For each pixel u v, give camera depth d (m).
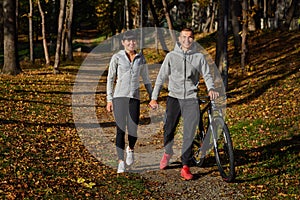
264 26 28.39
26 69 22.73
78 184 5.46
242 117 9.82
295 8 24.08
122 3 39.75
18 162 6.03
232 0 19.31
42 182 5.36
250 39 23.52
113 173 6.08
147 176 6.04
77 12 52.81
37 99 12.94
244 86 13.97
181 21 40.12
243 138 7.88
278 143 7.28
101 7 41.47
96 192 5.23
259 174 5.88
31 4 26.70
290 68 14.98
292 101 10.59
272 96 11.78
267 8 28.59
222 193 5.36
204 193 5.38
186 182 5.79
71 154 7.01
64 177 5.66
